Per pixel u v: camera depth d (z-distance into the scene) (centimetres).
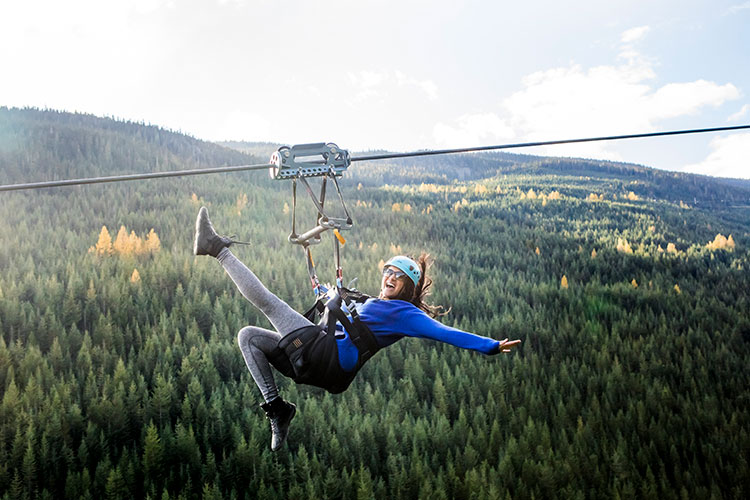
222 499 3641
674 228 10950
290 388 4556
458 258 8038
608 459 4169
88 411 4072
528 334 5778
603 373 5328
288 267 6338
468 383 4819
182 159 14250
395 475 3806
